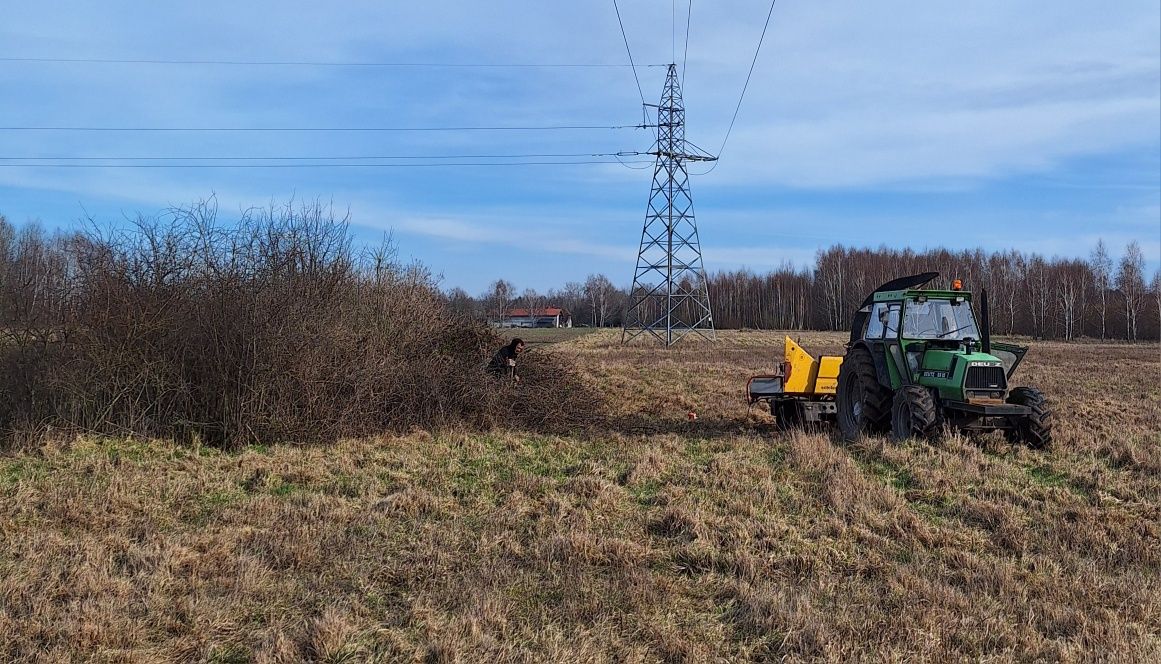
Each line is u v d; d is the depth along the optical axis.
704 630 4.25
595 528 6.09
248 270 10.07
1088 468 8.09
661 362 25.14
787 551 5.52
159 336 9.62
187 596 4.58
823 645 4.00
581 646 3.95
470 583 4.79
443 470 8.06
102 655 3.85
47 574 4.86
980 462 8.13
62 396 9.22
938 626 4.23
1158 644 4.07
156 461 8.34
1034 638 4.12
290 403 9.76
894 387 9.72
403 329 12.32
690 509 6.41
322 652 3.87
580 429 10.84
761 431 11.41
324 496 6.93
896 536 5.97
